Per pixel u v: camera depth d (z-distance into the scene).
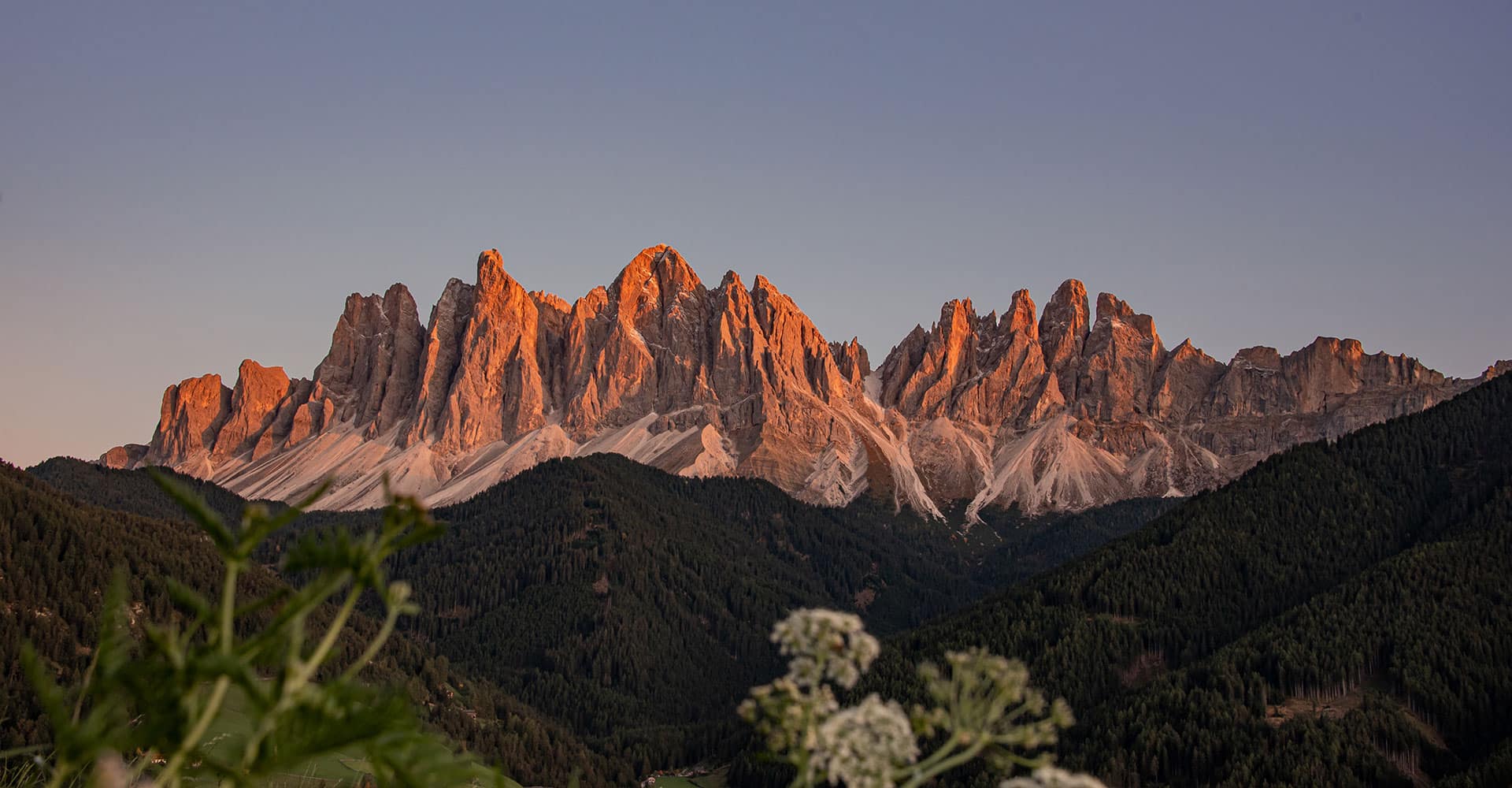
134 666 8.00
